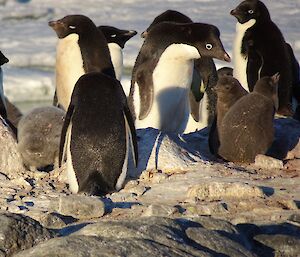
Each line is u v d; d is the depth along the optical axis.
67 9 49.75
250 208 11.50
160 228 9.66
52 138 13.76
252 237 10.27
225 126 14.41
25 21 47.41
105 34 21.03
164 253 9.06
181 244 9.40
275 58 20.33
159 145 13.45
